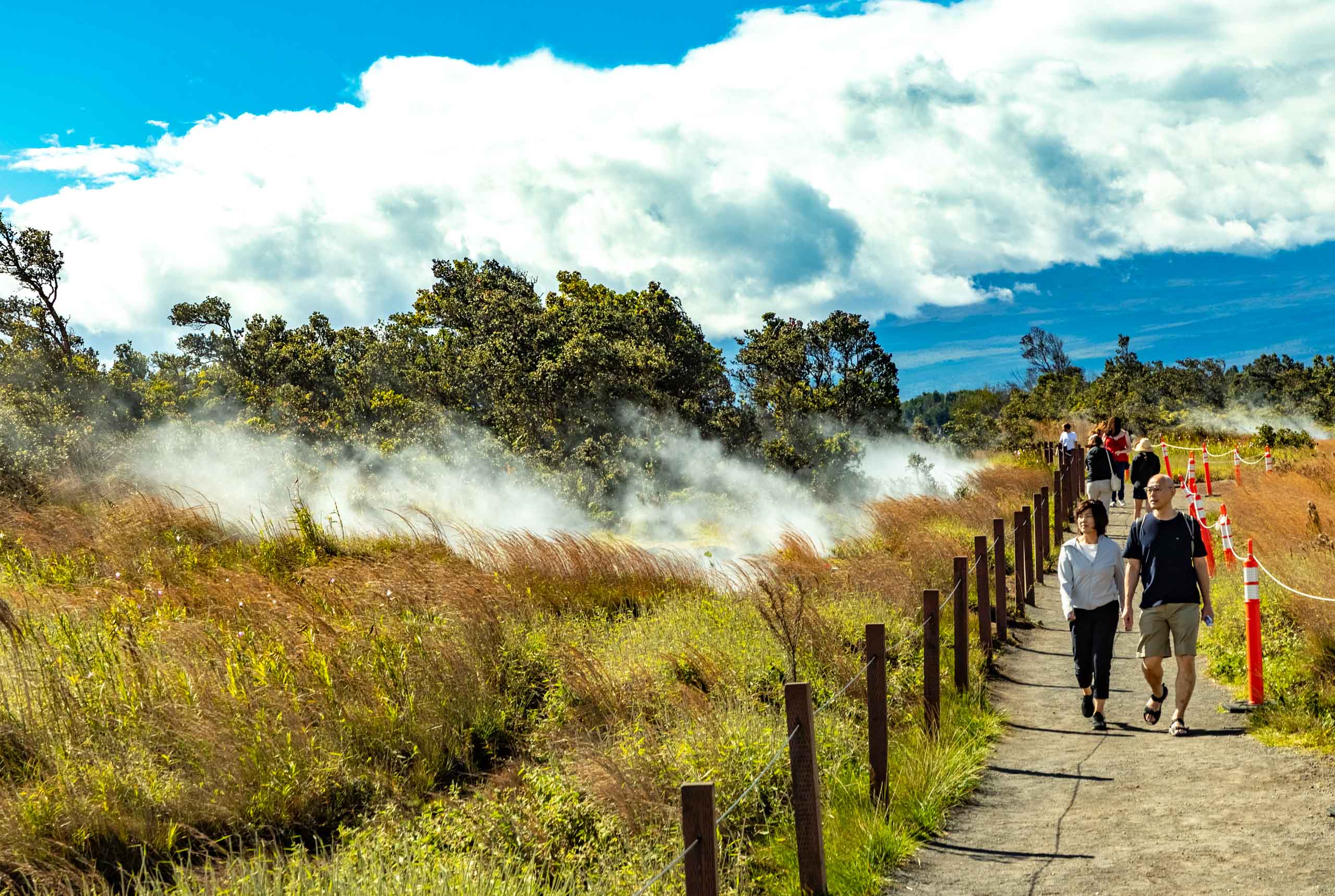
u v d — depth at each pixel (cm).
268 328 3747
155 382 2647
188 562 1222
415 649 873
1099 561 827
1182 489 2356
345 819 679
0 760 671
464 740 798
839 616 1040
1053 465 2992
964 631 895
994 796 679
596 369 2386
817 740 722
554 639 998
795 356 2719
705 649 920
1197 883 512
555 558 1273
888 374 2811
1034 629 1217
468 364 2525
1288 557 1127
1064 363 6850
